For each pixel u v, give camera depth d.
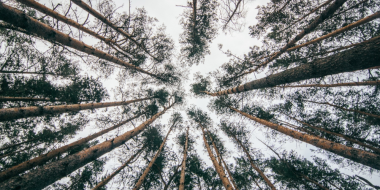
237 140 11.01
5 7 3.16
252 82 6.36
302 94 8.96
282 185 9.47
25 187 2.78
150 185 9.46
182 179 8.55
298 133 6.10
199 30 9.98
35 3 5.30
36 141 7.61
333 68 3.21
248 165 10.44
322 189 8.12
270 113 9.94
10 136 7.34
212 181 10.72
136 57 8.87
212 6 8.52
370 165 3.83
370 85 7.25
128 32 7.73
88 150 4.08
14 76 6.38
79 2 6.11
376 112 7.23
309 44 7.52
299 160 9.07
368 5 6.23
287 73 4.44
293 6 7.29
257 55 8.58
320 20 5.91
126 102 9.93
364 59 2.64
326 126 8.18
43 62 6.86
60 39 4.77
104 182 7.76
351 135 7.55
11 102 7.01
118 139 5.27
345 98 7.96
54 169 3.24
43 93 6.91
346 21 6.77
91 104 7.44
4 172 4.41
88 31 6.78
